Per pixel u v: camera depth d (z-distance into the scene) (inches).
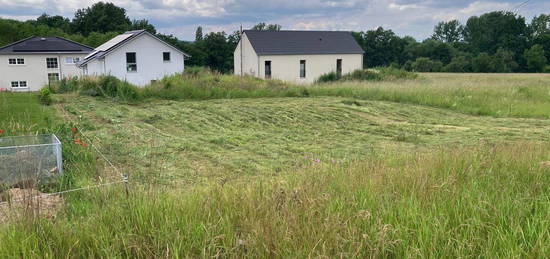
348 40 1605.6
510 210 131.4
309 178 180.4
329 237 112.3
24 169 197.2
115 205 140.0
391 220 124.8
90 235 115.4
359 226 122.3
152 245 112.3
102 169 250.4
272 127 451.8
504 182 169.9
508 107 612.4
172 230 115.0
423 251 106.3
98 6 2800.2
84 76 706.2
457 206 132.6
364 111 569.0
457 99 665.0
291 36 1518.2
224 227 119.9
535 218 122.7
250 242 112.0
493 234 114.4
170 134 393.1
